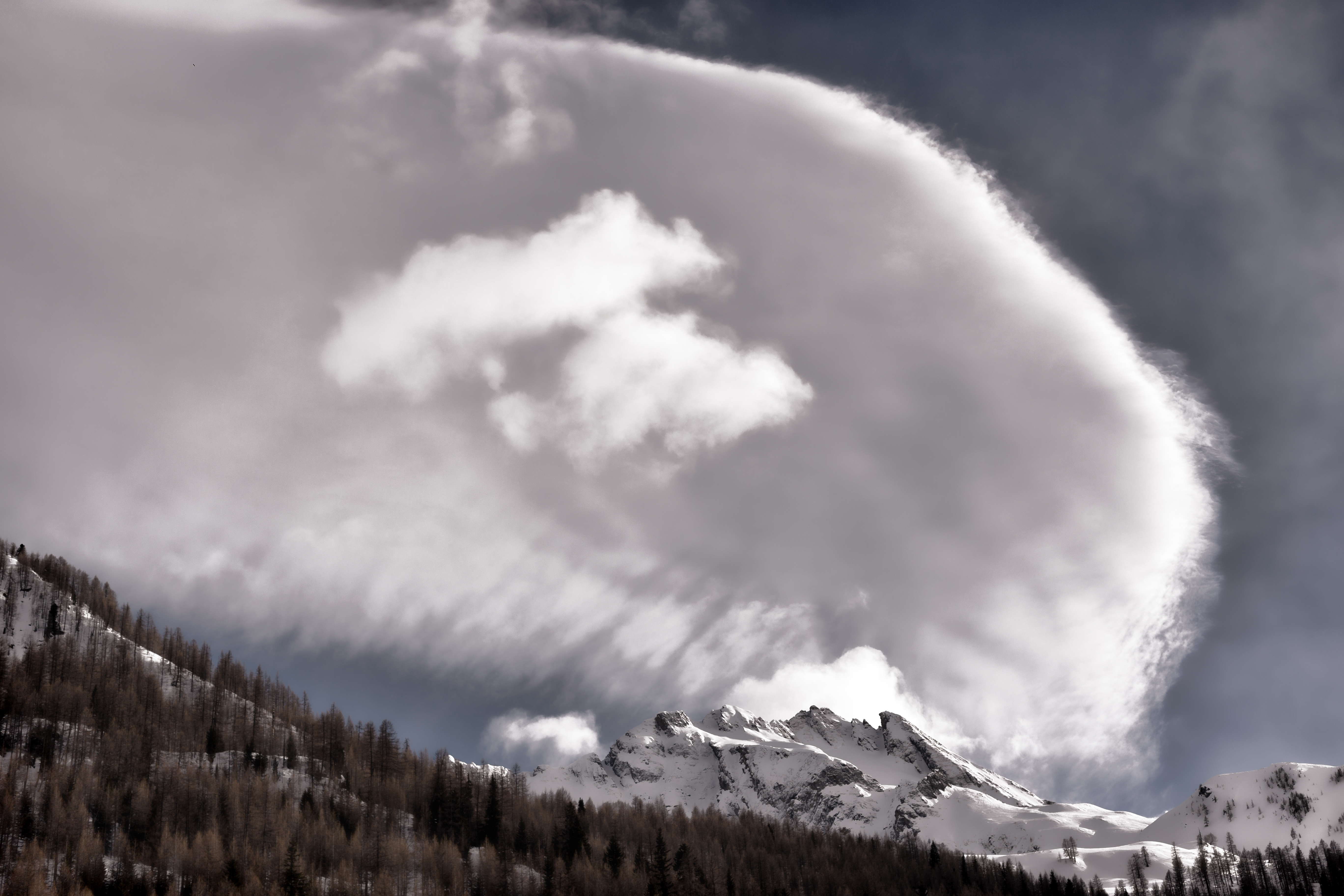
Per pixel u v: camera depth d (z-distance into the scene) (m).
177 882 176.75
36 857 170.00
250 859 190.00
